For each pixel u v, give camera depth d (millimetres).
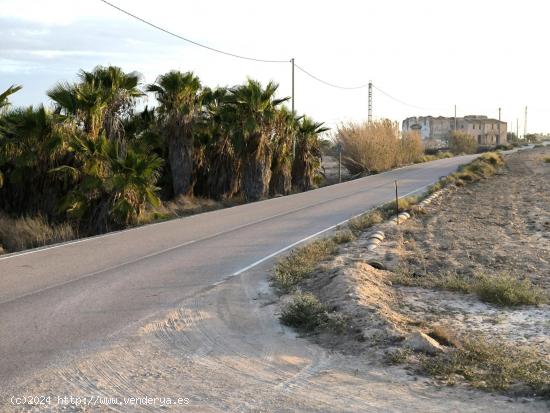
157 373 5648
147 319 7562
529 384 5168
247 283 9750
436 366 5688
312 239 14227
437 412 4691
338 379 5480
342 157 45531
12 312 7906
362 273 9531
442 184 29547
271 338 6816
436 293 9016
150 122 27641
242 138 28828
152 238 15031
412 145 52469
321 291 8773
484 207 21234
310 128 35438
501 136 136375
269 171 30062
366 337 6566
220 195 29859
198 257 12211
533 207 21062
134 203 19750
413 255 11875
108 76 23016
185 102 27547
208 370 5738
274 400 4977
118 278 10180
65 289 9312
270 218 18906
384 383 5367
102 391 5195
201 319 7586
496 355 5973
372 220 16500
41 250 13289
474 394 5066
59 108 21797
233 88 29406
